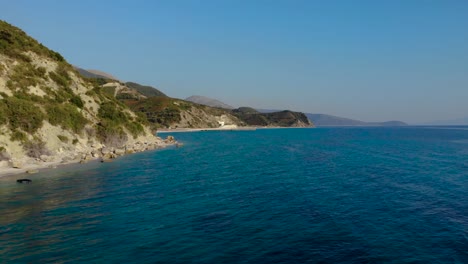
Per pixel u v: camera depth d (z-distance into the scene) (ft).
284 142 412.16
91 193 114.11
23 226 79.30
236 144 374.22
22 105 192.44
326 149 303.48
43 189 120.06
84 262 60.85
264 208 95.14
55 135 204.85
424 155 247.29
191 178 144.36
